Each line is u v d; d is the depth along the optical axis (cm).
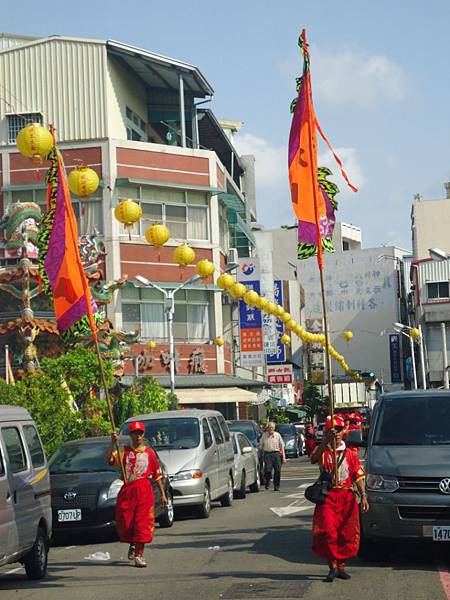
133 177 4616
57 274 1391
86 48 4678
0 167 4612
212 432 2173
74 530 1641
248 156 6825
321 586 1086
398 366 9381
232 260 5222
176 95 5184
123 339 3756
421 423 1359
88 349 2908
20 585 1220
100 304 3731
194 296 4794
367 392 6297
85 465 1761
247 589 1082
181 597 1053
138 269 4616
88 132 4644
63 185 1402
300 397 8862
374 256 10225
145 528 1310
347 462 1133
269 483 2958
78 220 4575
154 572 1261
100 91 4647
